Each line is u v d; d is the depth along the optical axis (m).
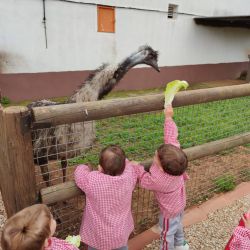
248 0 14.10
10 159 1.90
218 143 3.21
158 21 10.72
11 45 7.82
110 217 1.97
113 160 1.95
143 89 10.98
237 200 3.59
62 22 8.51
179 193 2.27
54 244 1.64
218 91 2.87
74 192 2.18
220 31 13.11
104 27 9.40
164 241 2.34
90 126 2.92
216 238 2.93
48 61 8.55
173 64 11.77
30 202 2.05
